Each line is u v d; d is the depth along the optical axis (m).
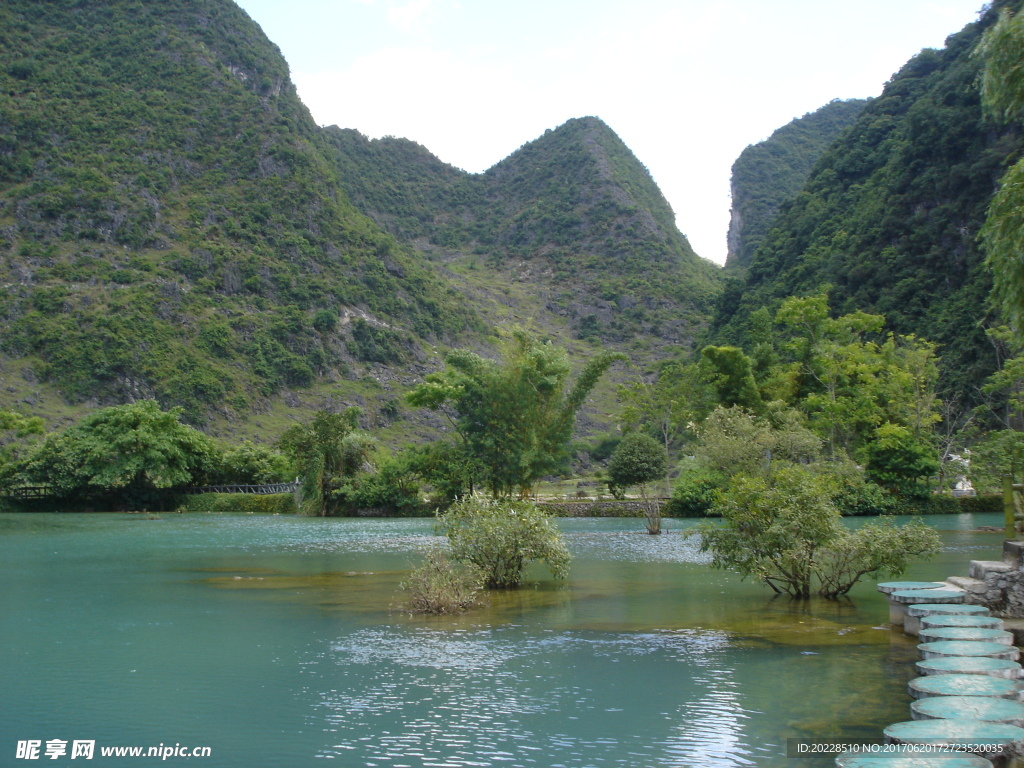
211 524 49.78
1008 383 50.22
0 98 176.38
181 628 15.70
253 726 9.88
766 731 9.45
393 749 9.09
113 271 147.25
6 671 12.39
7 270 142.88
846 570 18.66
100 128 180.38
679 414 71.00
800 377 64.56
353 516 58.03
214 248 162.88
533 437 52.72
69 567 26.34
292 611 17.55
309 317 161.50
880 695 10.69
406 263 199.12
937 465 52.47
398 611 17.47
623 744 9.14
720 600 18.50
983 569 14.20
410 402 60.00
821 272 107.06
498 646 13.92
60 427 113.62
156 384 129.62
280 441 64.25
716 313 146.12
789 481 18.36
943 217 90.56
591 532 41.78
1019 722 8.56
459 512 21.14
